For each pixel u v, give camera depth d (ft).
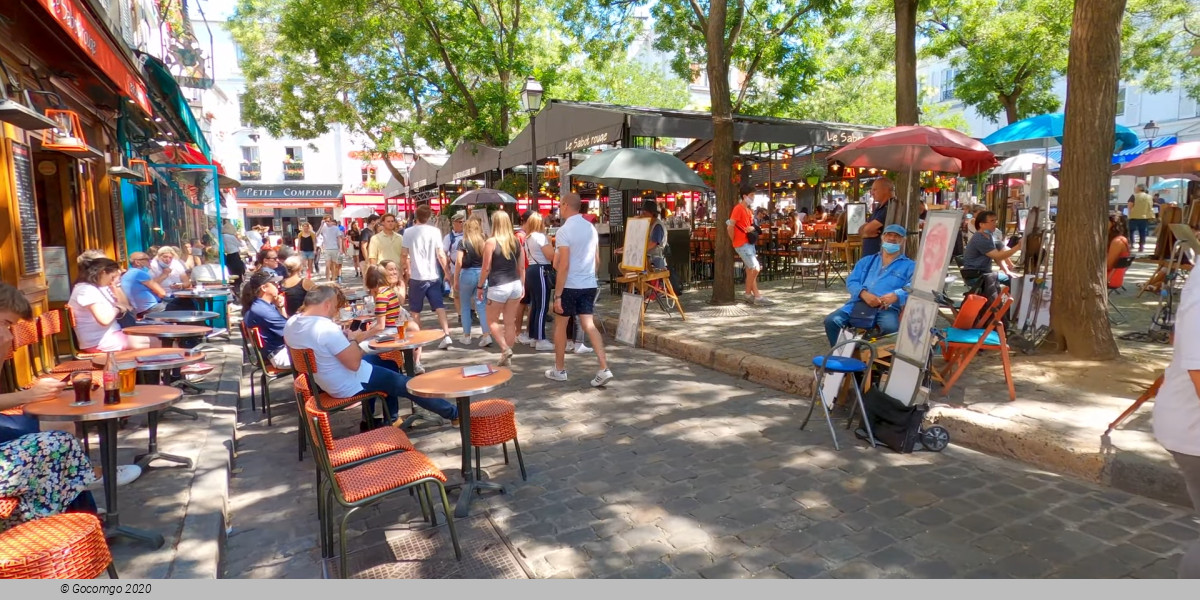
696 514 12.82
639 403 20.38
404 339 18.28
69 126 26.45
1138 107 111.24
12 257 20.27
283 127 80.38
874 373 18.02
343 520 10.69
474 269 29.96
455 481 14.78
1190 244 22.40
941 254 15.52
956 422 16.22
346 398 16.22
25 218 21.54
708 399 20.56
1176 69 81.35
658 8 55.57
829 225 48.75
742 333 27.89
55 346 23.89
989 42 59.41
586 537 12.09
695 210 66.08
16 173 20.93
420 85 65.10
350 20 58.18
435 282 29.48
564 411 19.80
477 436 13.99
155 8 42.73
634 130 37.09
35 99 23.43
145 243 38.32
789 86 59.06
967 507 12.67
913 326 16.06
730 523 12.39
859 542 11.50
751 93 65.00
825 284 42.98
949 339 17.51
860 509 12.75
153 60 29.63
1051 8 56.65
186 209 57.77
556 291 22.45
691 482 14.34
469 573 11.00
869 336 18.66
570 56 72.33
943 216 15.79
